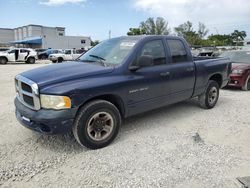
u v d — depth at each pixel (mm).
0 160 3580
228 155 3752
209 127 4961
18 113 4141
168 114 5773
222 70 6426
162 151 3877
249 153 3826
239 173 3268
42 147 4008
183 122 5238
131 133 4594
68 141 4230
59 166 3443
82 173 3273
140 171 3314
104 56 4617
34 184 3041
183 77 5230
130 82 4195
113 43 4918
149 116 5605
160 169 3361
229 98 7652
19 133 4559
